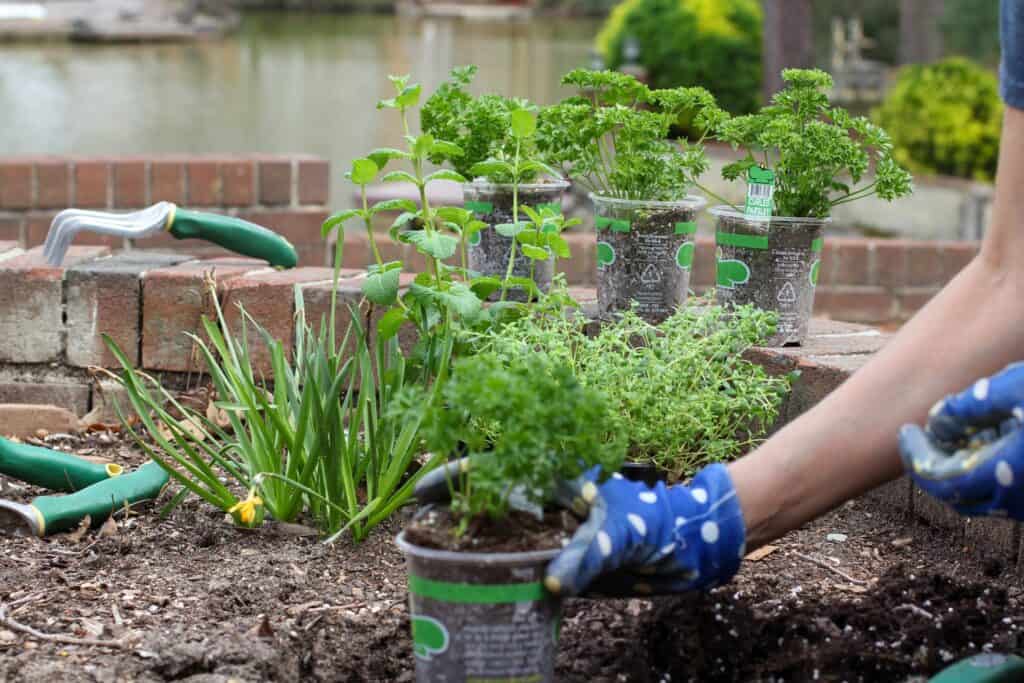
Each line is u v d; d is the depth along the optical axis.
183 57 20.97
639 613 1.91
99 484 2.28
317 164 4.70
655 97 2.61
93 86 15.89
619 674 1.75
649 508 1.62
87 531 2.22
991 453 1.46
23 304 2.85
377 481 2.20
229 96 15.18
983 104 9.52
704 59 12.23
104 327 2.84
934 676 1.67
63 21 26.84
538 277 2.72
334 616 1.92
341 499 2.20
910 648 1.80
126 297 2.82
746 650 1.77
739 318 2.53
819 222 2.52
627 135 2.60
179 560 2.10
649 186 2.61
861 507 2.43
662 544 1.62
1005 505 1.48
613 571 1.66
